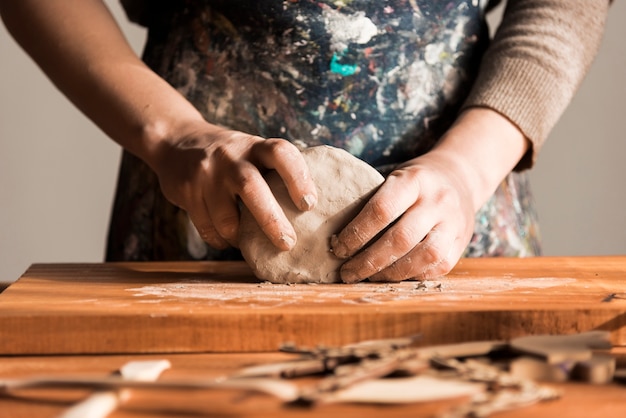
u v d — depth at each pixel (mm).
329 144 1469
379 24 1454
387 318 962
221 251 1510
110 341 950
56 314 950
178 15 1532
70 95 1473
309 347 958
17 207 2666
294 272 1221
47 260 2688
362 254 1200
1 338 947
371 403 718
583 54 1507
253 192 1203
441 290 1146
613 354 919
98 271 1344
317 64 1450
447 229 1228
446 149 1380
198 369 876
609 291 1133
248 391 717
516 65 1451
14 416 723
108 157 2656
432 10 1482
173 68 1513
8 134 2635
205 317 950
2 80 2609
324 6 1442
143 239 1556
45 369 896
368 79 1463
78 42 1463
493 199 1552
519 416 702
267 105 1466
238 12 1455
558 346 830
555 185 2668
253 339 955
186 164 1285
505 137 1420
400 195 1198
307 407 714
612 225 2668
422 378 759
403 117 1482
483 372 759
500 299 1065
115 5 2715
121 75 1424
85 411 677
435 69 1494
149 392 755
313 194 1213
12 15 1514
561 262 1409
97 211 2678
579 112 2631
